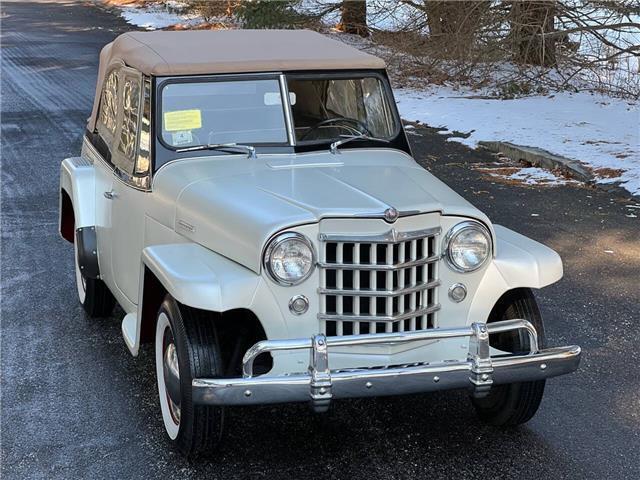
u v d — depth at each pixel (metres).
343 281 3.78
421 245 3.85
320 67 4.86
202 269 3.79
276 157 4.64
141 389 4.85
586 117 13.27
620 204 9.05
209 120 4.69
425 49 17.28
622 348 5.46
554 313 6.07
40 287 6.61
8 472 3.96
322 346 3.48
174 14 29.14
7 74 18.44
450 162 11.20
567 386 4.91
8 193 9.58
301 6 21.31
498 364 3.69
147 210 4.62
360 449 4.16
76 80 17.81
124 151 5.02
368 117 5.01
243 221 3.84
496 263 4.02
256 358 4.14
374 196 3.93
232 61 4.75
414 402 4.70
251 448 4.17
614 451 4.14
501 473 3.92
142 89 4.78
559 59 15.60
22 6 32.56
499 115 13.70
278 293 3.72
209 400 3.51
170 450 4.14
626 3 14.42
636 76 15.61
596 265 7.12
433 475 3.90
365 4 21.34
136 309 4.82
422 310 3.87
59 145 12.09
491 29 15.46
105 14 30.23
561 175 10.32
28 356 5.32
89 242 5.58
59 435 4.31
